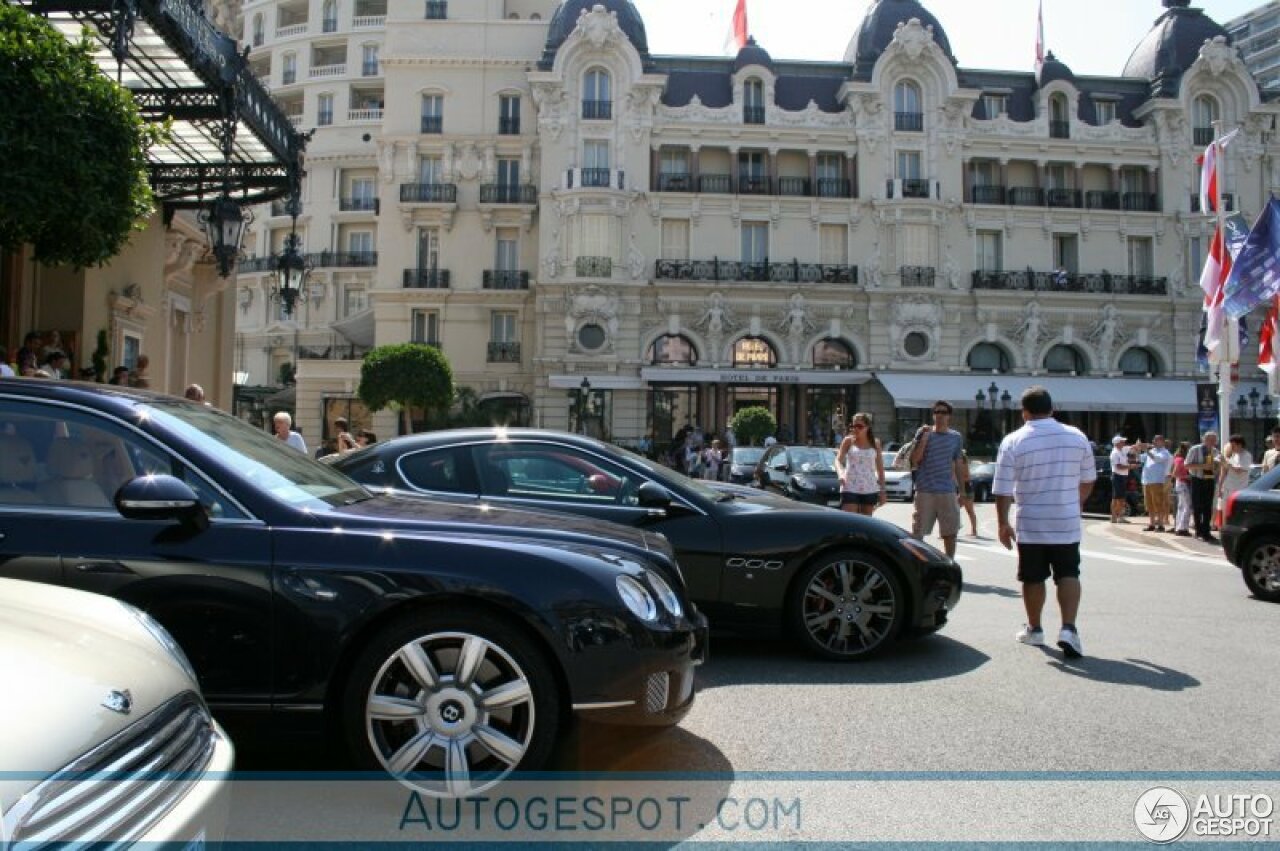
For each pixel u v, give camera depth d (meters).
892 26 42.00
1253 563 9.75
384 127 42.59
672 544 6.25
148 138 11.11
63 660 2.39
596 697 3.71
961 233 40.81
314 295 52.34
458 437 6.50
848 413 40.09
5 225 7.57
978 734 4.80
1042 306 40.59
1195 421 41.41
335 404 41.28
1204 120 42.59
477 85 42.56
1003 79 43.38
